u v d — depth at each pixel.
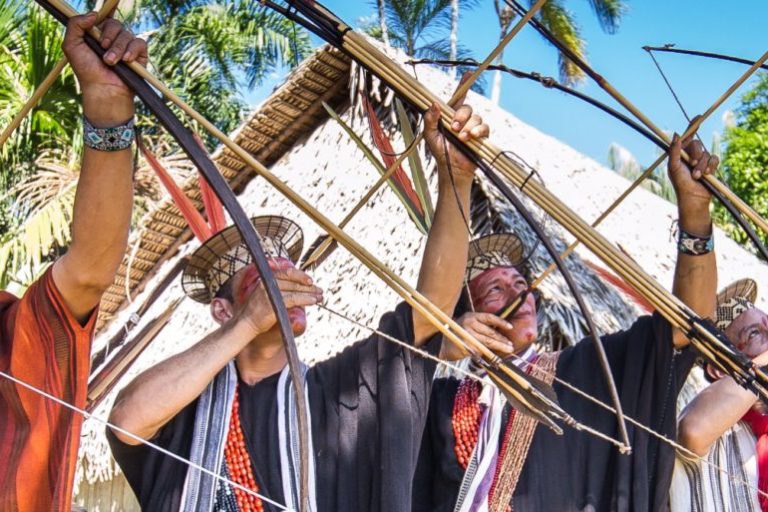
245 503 4.38
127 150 3.85
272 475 4.45
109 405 9.41
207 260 4.81
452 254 4.59
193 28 17.27
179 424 4.45
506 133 10.73
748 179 20.14
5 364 3.99
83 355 4.04
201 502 4.33
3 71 15.04
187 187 9.70
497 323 4.93
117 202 3.87
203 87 17.34
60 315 4.00
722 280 10.43
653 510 4.99
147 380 4.30
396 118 8.86
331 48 9.09
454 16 18.62
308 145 9.73
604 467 5.06
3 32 14.92
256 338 4.53
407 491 4.48
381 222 8.44
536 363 5.25
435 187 8.19
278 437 4.50
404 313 4.66
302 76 9.37
